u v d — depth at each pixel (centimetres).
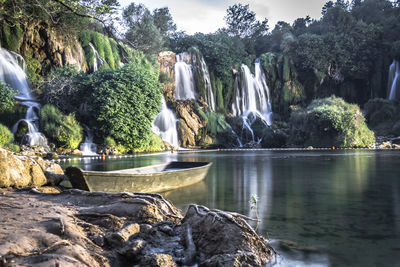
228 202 891
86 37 3747
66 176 815
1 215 481
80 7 963
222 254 428
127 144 3284
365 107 5678
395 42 6172
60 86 3083
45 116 2862
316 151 3869
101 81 3241
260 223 671
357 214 751
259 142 5141
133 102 3247
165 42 5709
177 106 4681
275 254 474
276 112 5944
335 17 7206
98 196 621
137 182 893
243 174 1584
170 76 4772
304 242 542
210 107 5353
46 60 3369
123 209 544
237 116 5522
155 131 4391
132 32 3756
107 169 1720
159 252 442
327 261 456
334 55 6134
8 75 2978
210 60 5522
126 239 447
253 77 5847
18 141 2666
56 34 3281
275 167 1952
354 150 4044
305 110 5031
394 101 5562
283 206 841
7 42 3058
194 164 1409
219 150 4209
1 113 2703
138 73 3366
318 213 760
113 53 4031
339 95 6366
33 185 750
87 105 3238
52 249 365
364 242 543
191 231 491
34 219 468
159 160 2417
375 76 6288
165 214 568
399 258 471
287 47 6166
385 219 698
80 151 2873
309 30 7694
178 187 1109
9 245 352
